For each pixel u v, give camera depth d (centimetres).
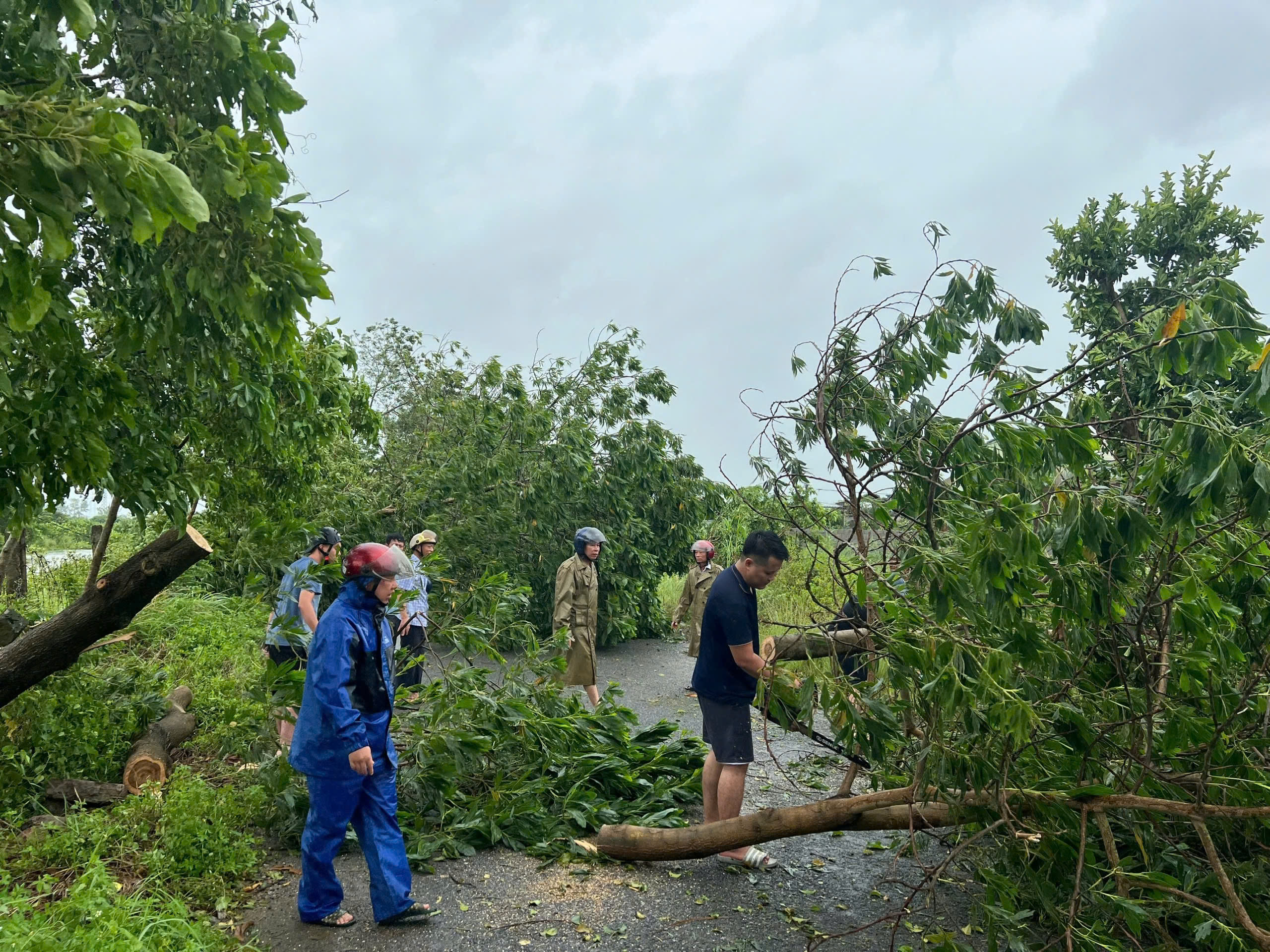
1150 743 354
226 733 593
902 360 473
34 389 382
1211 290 358
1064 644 400
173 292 328
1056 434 362
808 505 440
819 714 810
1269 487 281
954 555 362
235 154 290
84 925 343
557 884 434
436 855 470
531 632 641
